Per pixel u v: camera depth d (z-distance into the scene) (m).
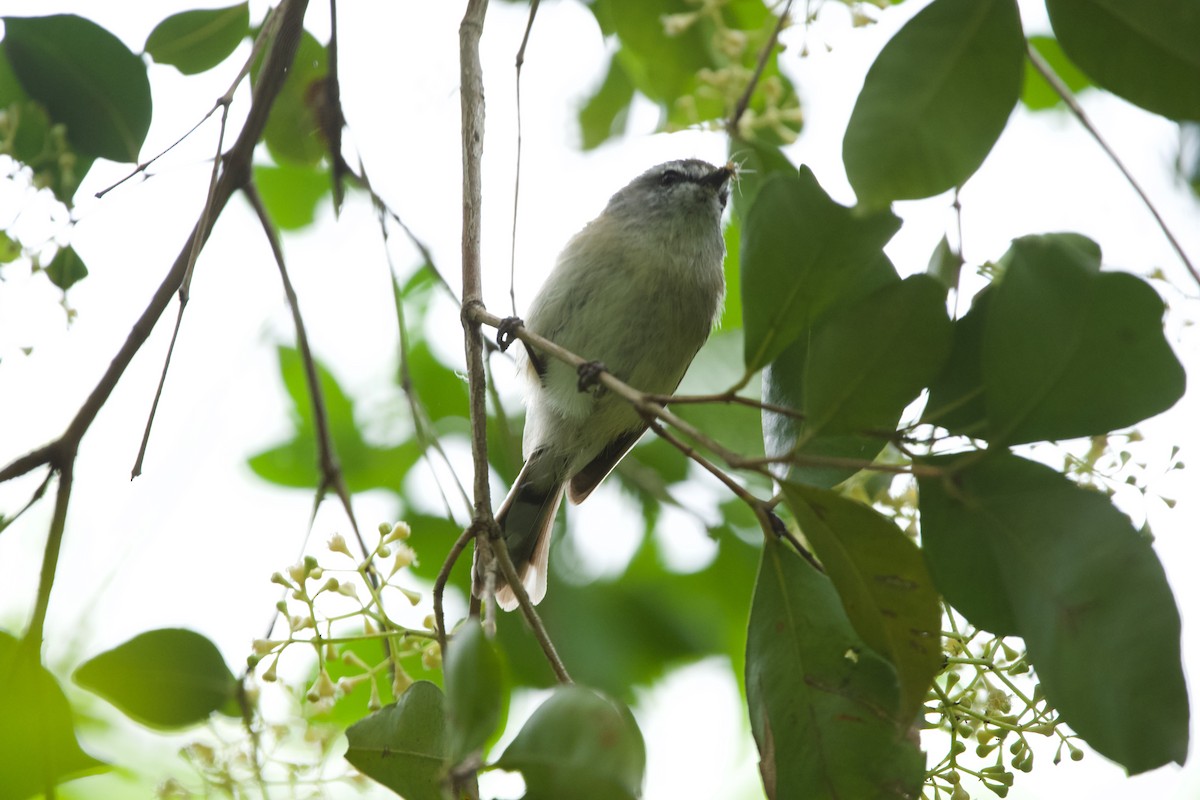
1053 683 4.25
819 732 4.96
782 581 5.14
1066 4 4.98
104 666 5.12
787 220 4.72
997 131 4.91
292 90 8.73
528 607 5.27
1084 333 4.34
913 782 4.87
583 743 4.05
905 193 4.92
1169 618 4.14
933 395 4.78
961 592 4.57
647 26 8.74
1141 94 4.99
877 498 6.28
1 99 7.55
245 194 7.78
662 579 9.86
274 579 5.33
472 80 6.99
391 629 5.50
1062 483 4.45
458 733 3.99
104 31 7.34
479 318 6.23
